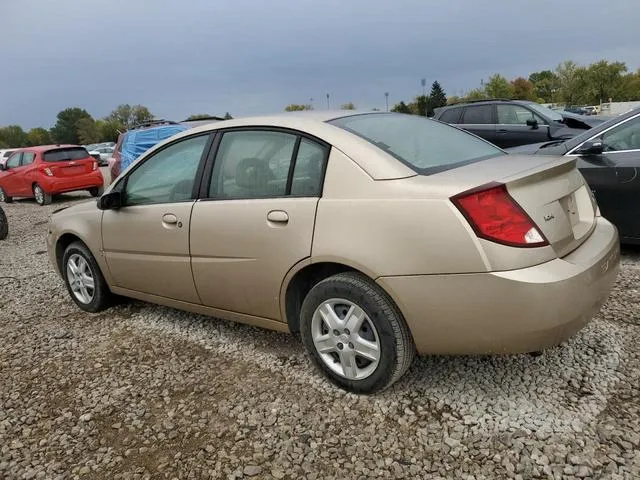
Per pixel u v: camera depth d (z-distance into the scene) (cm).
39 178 1417
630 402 272
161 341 395
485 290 245
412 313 264
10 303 519
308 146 307
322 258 286
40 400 325
